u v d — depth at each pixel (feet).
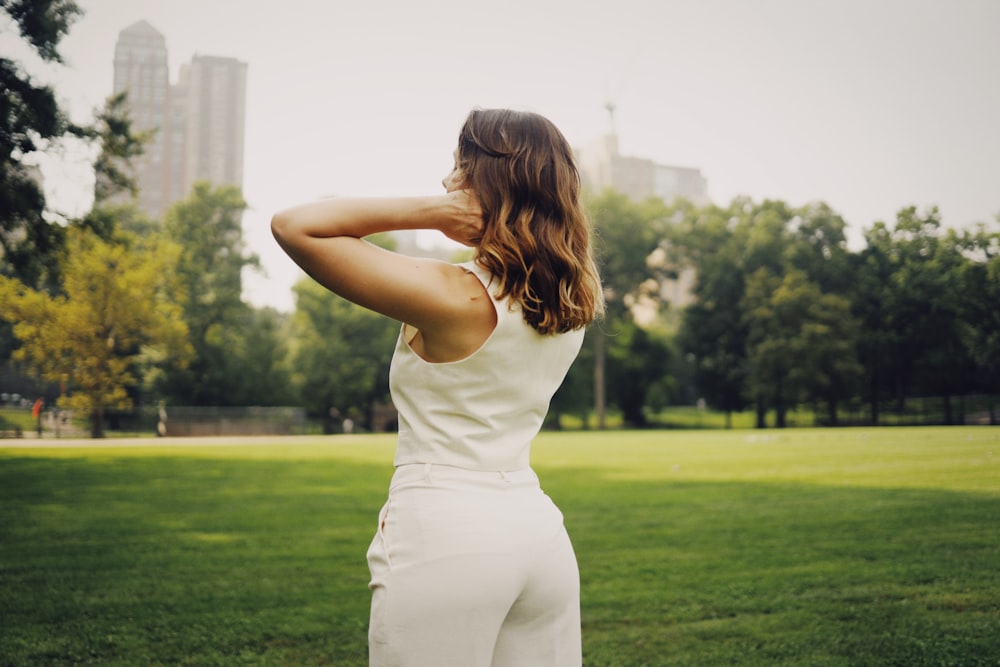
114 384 86.38
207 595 15.93
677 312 181.27
